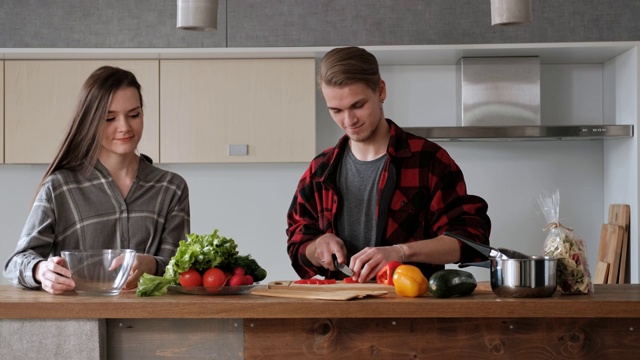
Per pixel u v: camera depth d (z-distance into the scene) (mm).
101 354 1870
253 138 4059
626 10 3916
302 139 4051
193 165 4410
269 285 2123
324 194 2512
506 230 4406
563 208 4398
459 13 3938
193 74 4059
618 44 3887
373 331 1888
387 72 4371
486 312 1820
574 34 3924
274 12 3945
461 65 4102
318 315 1832
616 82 4164
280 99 4059
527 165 4402
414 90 4367
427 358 1884
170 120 4059
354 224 2475
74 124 2285
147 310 1843
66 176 2299
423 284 1919
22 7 3951
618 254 3945
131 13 3957
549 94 4375
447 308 1821
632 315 1810
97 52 3928
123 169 2357
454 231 2311
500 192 4406
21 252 2191
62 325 1855
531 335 1877
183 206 2422
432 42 3939
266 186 4414
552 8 3932
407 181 2432
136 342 1907
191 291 1986
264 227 4414
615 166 4203
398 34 3939
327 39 3941
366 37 3945
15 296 1963
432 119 4363
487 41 3936
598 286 2172
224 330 1904
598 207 4395
